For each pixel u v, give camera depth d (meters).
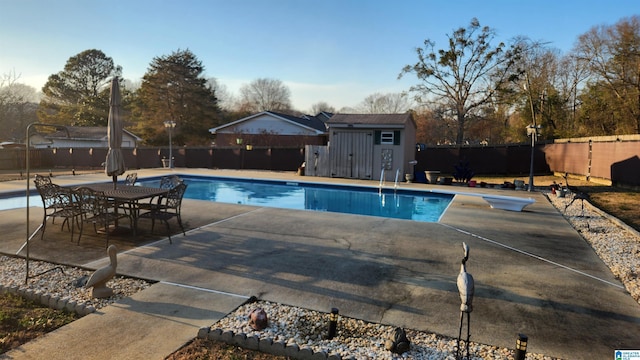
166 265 4.88
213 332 3.11
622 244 6.35
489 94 25.14
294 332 3.22
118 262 4.97
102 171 20.64
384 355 2.89
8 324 3.33
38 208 8.88
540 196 12.16
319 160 17.23
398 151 15.81
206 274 4.58
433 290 4.20
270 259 5.21
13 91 35.12
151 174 17.84
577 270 4.99
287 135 27.91
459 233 6.96
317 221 7.77
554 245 6.23
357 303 3.83
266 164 21.33
